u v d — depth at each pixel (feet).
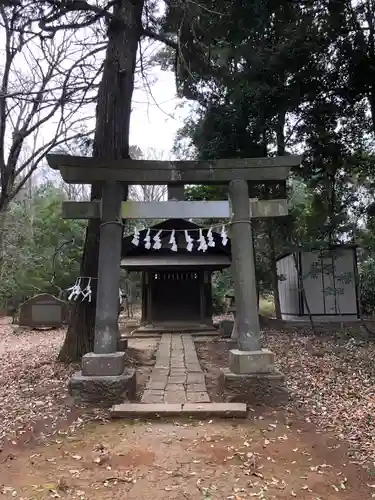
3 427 15.56
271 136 42.88
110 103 25.71
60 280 61.05
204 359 30.40
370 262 46.75
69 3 21.81
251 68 35.88
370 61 36.24
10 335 46.60
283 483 11.32
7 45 25.14
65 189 79.92
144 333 44.57
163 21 26.71
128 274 71.61
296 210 44.88
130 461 12.53
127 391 17.84
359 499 10.62
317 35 35.76
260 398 17.81
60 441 14.23
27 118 27.37
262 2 29.40
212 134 41.24
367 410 17.76
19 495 10.73
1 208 26.99
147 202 20.33
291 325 42.16
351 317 44.16
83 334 26.09
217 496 10.59
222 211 20.49
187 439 14.14
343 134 41.63
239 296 19.63
